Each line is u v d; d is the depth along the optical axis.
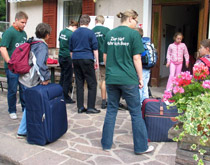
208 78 2.56
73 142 3.67
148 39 4.70
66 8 8.09
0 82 7.12
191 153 2.46
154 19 7.06
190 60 8.25
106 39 3.33
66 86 5.77
